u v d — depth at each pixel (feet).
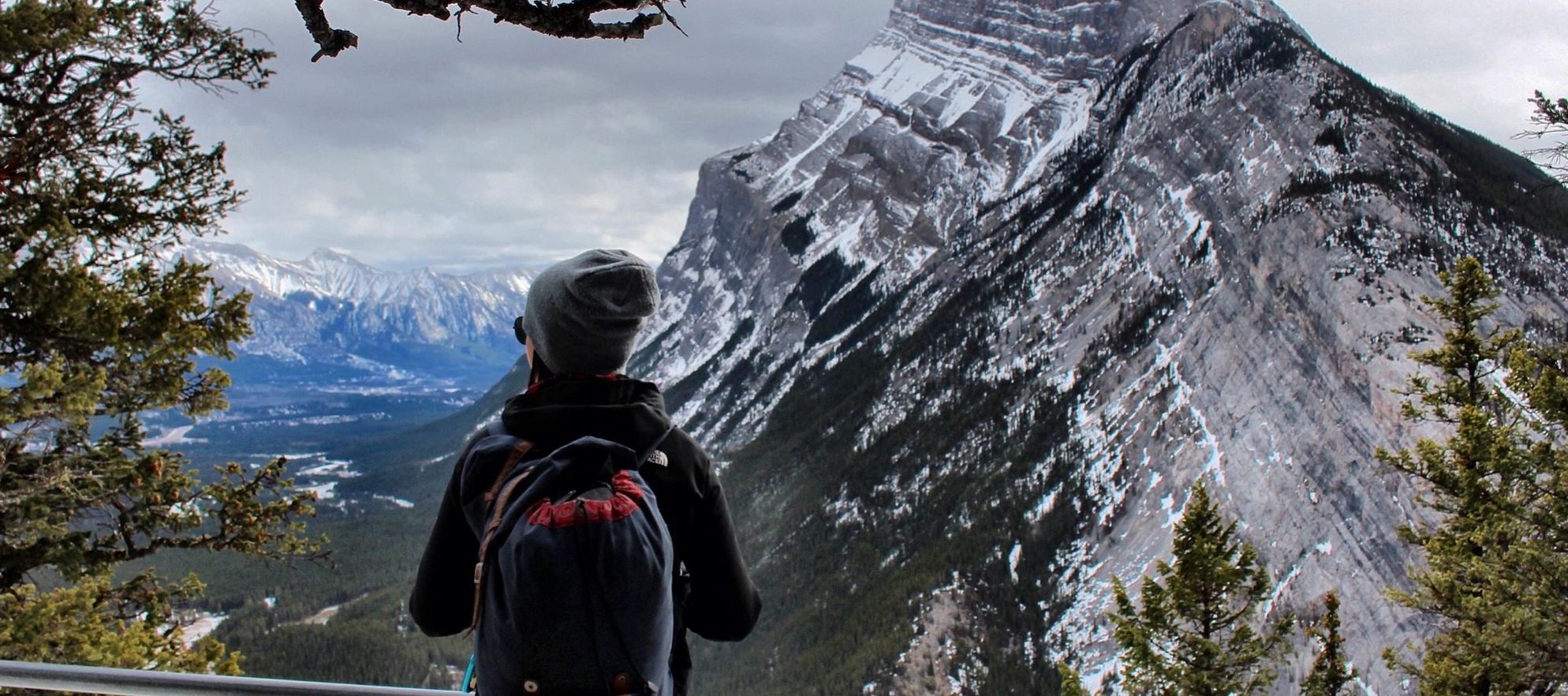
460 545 6.91
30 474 30.01
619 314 6.74
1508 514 47.80
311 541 35.60
